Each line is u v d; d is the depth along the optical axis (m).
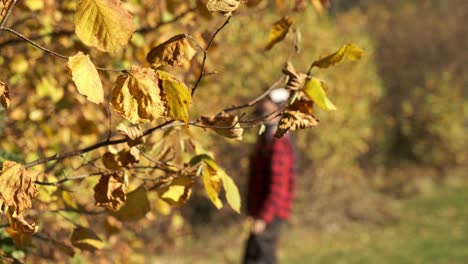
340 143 13.41
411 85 20.36
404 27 21.34
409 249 11.59
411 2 22.03
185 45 1.70
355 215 13.62
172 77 1.59
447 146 18.47
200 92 5.11
